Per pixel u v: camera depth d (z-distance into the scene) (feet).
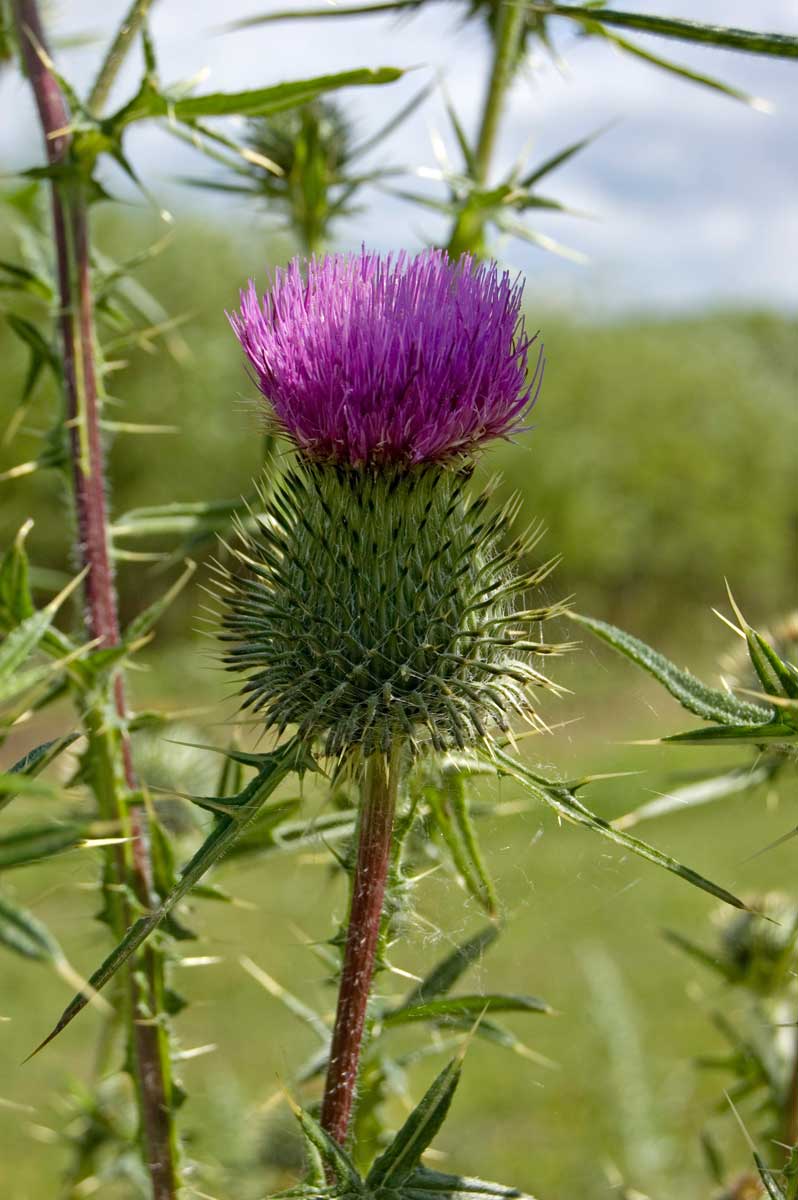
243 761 0.67
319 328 0.75
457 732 0.72
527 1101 1.50
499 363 0.75
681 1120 1.26
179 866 0.97
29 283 0.82
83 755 0.76
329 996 0.81
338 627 0.74
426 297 0.75
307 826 0.73
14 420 0.82
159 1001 0.78
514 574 0.81
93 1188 0.85
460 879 0.76
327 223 1.00
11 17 0.80
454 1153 1.42
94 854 0.78
